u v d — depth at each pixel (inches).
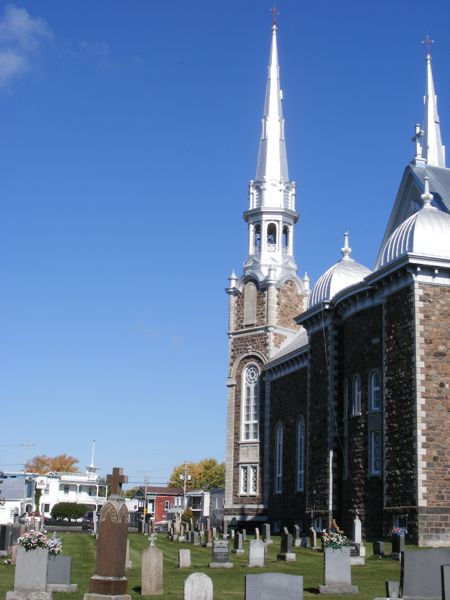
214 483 6919.3
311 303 2206.0
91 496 5570.9
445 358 1692.9
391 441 1739.7
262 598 784.9
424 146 3304.6
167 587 1035.9
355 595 979.9
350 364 1987.0
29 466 7017.7
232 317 3110.2
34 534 909.8
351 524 1900.8
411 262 1697.8
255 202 3174.2
